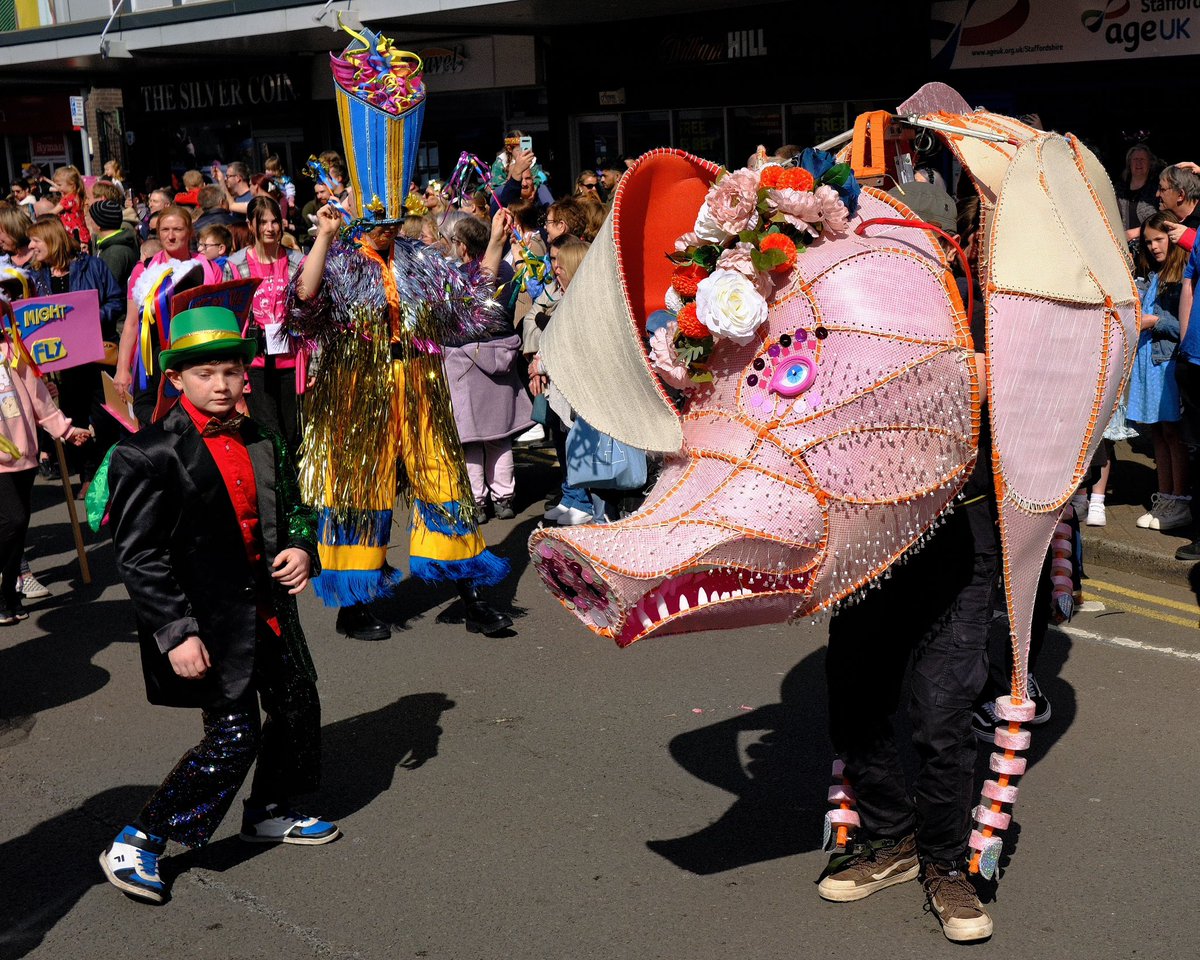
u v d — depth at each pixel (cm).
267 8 1706
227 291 635
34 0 2389
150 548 397
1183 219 743
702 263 360
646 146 1712
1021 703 380
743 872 424
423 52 1966
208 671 407
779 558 340
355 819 473
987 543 375
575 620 685
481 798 484
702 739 527
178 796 415
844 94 1455
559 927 396
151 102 2466
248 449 414
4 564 696
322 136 2195
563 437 859
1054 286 355
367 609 682
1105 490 797
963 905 380
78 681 631
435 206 998
